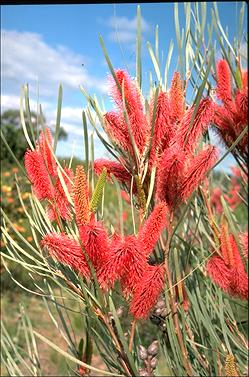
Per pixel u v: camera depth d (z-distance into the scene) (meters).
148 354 0.50
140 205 0.44
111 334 0.44
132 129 0.43
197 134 0.43
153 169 0.43
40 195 0.43
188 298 0.60
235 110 0.56
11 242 0.44
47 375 1.66
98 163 0.47
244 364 0.63
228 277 0.56
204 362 0.61
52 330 2.09
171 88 0.46
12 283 2.43
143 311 0.42
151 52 0.50
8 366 0.64
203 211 0.61
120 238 0.41
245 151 0.59
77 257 0.40
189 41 0.53
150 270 0.41
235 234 0.56
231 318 0.66
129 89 0.43
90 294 0.42
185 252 0.62
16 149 4.51
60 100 0.42
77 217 0.40
